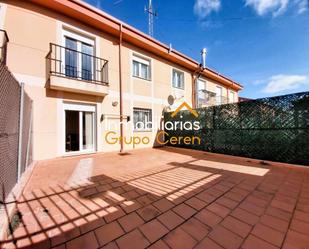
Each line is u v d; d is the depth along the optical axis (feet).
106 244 5.14
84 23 20.89
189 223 6.30
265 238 5.48
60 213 6.88
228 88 49.52
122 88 24.49
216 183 10.71
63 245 5.08
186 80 35.42
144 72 28.66
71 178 11.48
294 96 15.26
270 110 16.88
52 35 18.34
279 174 12.83
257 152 17.84
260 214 6.99
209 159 18.45
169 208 7.40
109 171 13.34
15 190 8.65
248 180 11.36
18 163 9.65
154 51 28.76
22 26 16.58
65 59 19.66
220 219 6.59
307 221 6.47
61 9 18.51
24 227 5.90
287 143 15.74
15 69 16.11
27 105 12.69
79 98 20.30
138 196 8.61
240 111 19.40
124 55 24.95
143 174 12.55
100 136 22.09
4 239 5.24
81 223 6.20
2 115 6.88
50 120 18.02
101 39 22.43
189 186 10.11
